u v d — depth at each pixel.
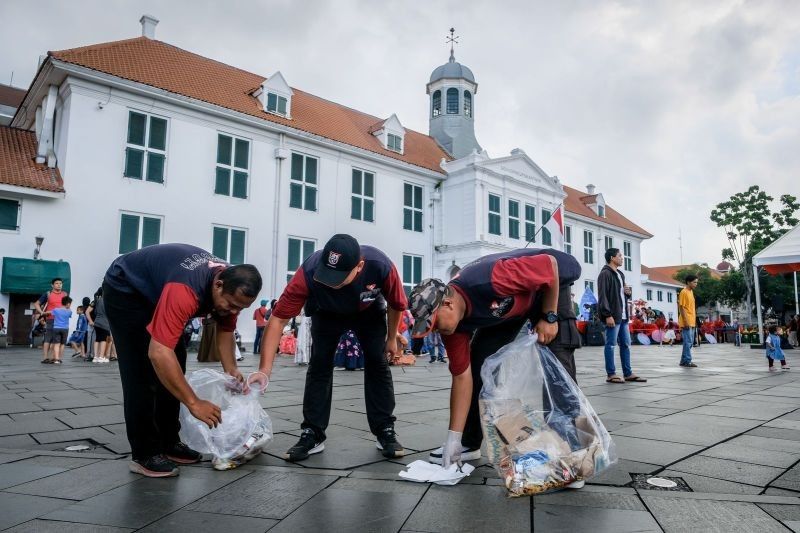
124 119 15.60
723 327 25.00
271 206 18.62
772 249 14.23
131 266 2.66
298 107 21.77
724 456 2.94
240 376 3.08
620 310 6.81
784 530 1.90
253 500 2.28
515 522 2.01
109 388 5.97
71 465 2.80
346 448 3.24
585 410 2.62
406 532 1.92
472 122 29.61
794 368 9.08
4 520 2.03
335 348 3.16
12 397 5.25
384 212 22.17
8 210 13.82
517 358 2.68
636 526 1.95
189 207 16.67
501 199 24.59
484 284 2.53
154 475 2.59
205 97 17.39
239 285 2.44
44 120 15.24
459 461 2.65
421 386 6.50
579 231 31.39
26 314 14.52
